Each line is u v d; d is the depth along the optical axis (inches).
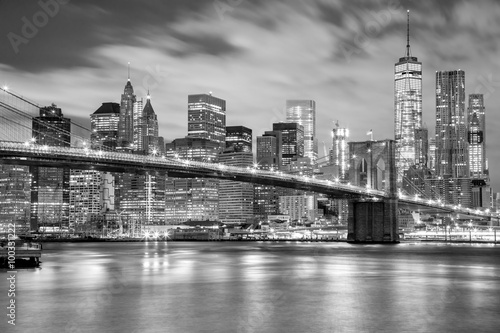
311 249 7514.8
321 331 1785.2
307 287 2827.3
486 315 2048.5
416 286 2878.9
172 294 2534.5
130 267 4087.1
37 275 3321.9
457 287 2839.6
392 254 6077.8
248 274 3523.6
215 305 2234.3
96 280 3083.2
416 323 1907.0
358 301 2353.6
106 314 2031.3
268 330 1795.0
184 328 1815.9
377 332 1781.5
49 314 2030.0
